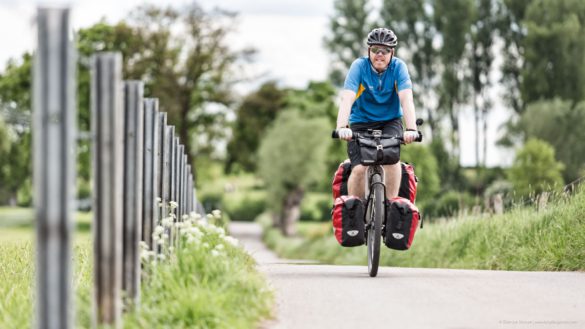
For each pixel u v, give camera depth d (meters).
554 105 134.00
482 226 36.09
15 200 133.62
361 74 19.86
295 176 142.38
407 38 165.50
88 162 119.75
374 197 19.56
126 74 118.12
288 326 14.14
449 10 158.12
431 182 148.00
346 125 19.58
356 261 52.34
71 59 10.27
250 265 19.45
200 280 15.60
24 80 133.88
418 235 42.28
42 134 10.12
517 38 158.25
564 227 28.80
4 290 17.70
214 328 13.48
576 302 16.91
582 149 131.25
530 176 127.00
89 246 26.66
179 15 120.81
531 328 14.30
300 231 153.88
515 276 20.66
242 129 137.12
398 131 20.12
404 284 18.73
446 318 14.88
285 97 140.50
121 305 13.37
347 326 14.12
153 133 16.25
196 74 121.81
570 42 140.25
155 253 16.00
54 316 10.23
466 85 160.88
